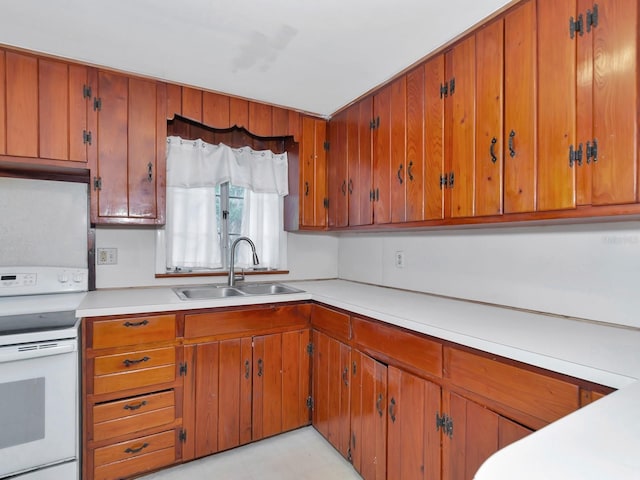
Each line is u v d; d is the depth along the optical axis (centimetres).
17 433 146
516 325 140
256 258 247
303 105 241
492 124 145
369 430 173
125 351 175
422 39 161
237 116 229
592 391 94
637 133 104
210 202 249
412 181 185
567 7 120
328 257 303
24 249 202
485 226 173
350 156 237
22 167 189
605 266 141
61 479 154
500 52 141
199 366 192
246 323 205
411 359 149
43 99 179
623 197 107
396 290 238
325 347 211
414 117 184
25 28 154
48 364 151
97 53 176
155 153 206
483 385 121
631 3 105
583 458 56
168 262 240
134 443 177
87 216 217
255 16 145
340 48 170
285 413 218
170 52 175
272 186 265
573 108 118
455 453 130
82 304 178
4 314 164
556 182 123
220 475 183
